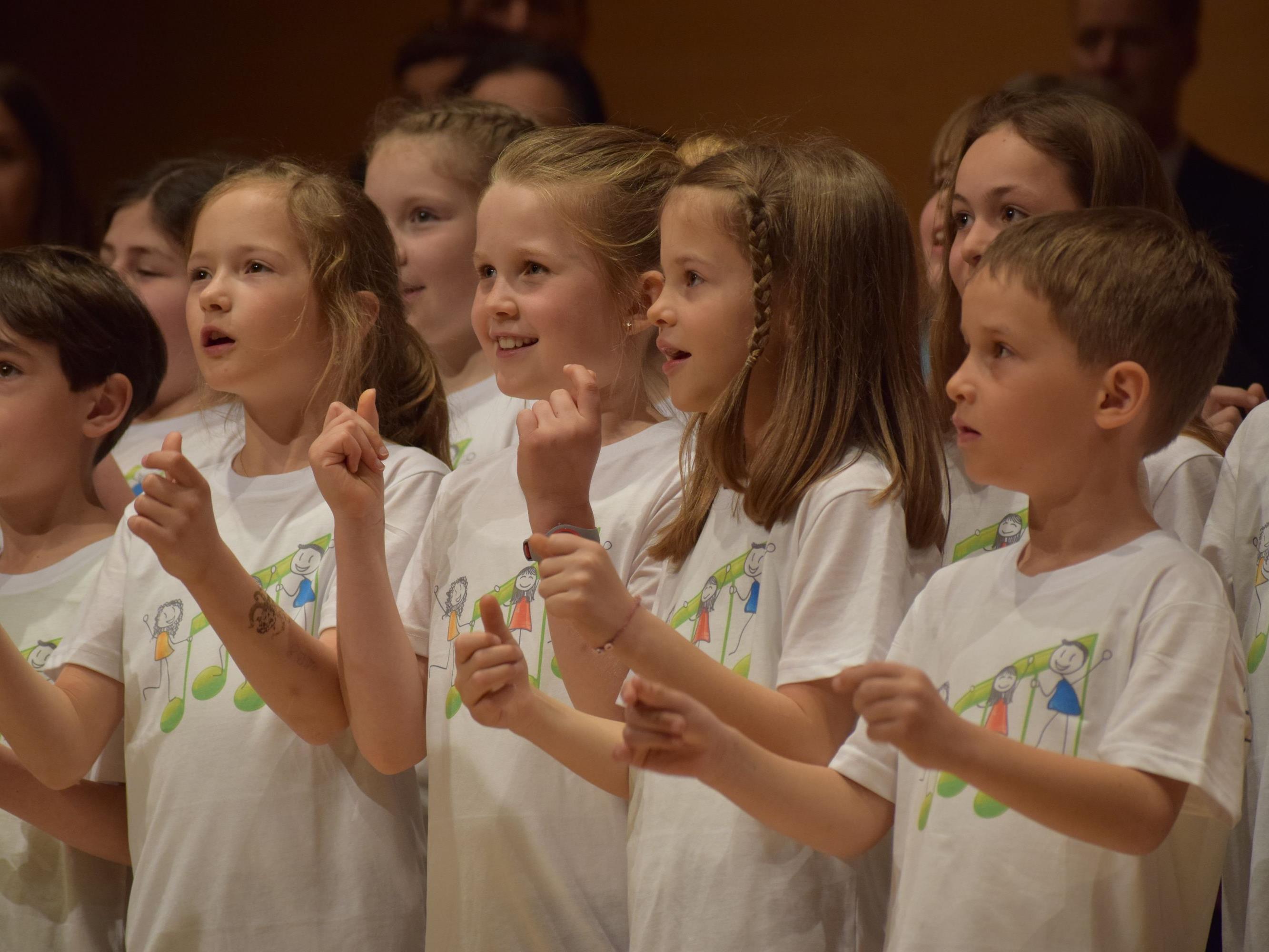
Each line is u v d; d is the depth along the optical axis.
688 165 6.96
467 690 5.23
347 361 7.12
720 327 5.80
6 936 7.30
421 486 6.96
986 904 4.78
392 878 6.53
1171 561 4.80
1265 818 5.73
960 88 13.21
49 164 12.98
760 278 5.74
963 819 4.91
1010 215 6.59
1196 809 4.59
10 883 7.36
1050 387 4.86
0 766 6.95
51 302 7.52
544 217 6.53
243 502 7.08
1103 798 4.38
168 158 16.70
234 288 7.02
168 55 16.92
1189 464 6.42
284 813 6.45
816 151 6.17
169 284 10.25
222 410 8.88
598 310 6.54
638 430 6.65
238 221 7.10
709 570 5.88
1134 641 4.74
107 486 8.41
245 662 6.09
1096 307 4.83
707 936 5.38
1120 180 6.59
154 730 6.71
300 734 6.32
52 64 17.28
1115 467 4.96
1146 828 4.42
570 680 5.94
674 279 5.94
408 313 9.29
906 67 13.44
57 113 17.09
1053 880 4.73
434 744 6.34
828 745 5.29
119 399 7.82
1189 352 4.96
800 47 13.89
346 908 6.41
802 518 5.61
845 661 5.28
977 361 5.00
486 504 6.67
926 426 5.88
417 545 6.81
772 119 13.91
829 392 5.76
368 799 6.56
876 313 5.89
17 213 12.82
